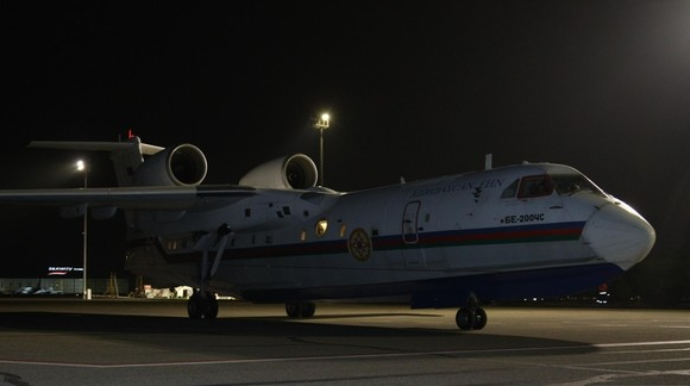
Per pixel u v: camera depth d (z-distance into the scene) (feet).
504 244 93.15
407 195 106.73
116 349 72.43
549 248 89.71
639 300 247.50
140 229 142.72
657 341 82.74
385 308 197.36
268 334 92.22
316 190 125.90
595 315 148.05
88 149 138.31
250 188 124.88
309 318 138.00
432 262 100.89
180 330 100.01
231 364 60.44
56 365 59.77
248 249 129.59
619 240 85.20
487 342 80.79
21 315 149.07
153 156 133.08
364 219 110.42
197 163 132.57
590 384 50.49
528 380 52.24
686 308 196.24
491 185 96.63
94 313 162.30
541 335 90.79
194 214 131.03
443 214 99.45
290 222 122.31
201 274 132.77
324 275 117.29
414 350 71.77
